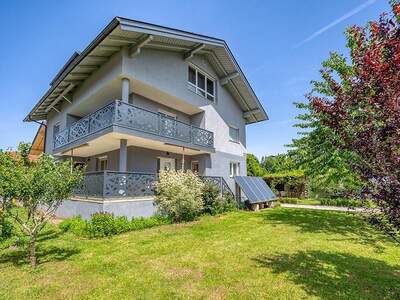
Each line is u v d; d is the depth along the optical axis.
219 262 5.46
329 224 10.17
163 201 10.33
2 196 5.02
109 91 11.87
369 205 3.44
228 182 16.72
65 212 11.51
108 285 4.35
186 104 13.97
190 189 10.76
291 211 14.60
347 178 9.30
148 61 11.52
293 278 4.62
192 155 15.65
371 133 3.17
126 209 9.50
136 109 10.49
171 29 11.00
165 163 14.52
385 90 3.07
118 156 13.48
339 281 4.50
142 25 9.57
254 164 28.45
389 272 4.95
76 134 12.48
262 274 4.80
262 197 16.48
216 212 12.63
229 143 17.52
